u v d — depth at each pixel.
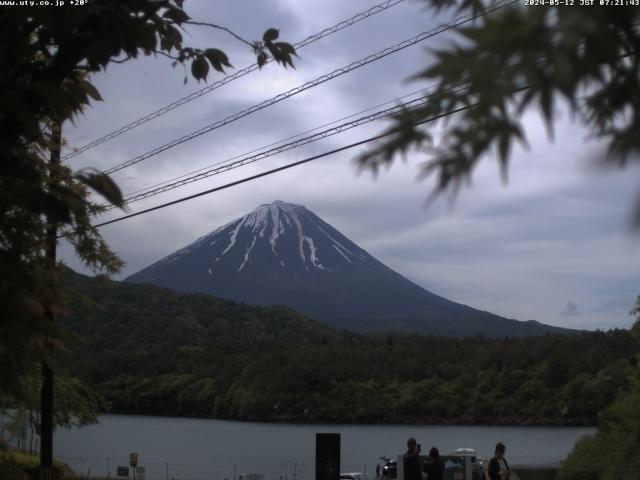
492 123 1.52
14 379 5.96
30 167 4.81
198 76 5.88
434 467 15.31
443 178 1.55
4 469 7.15
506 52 1.52
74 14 4.61
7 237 6.08
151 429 71.31
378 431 69.19
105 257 8.82
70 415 18.39
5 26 4.84
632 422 18.64
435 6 1.93
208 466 48.25
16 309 5.99
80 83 5.87
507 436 62.00
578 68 1.52
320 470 14.48
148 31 4.91
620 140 1.56
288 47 5.83
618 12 1.55
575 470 21.22
